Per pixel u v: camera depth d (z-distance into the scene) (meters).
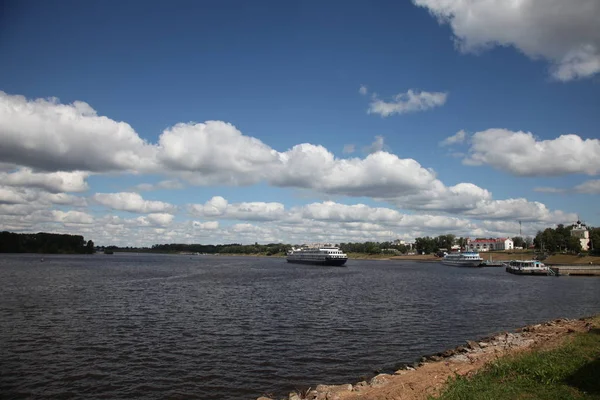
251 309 65.81
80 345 41.97
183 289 95.38
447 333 49.88
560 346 29.09
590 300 83.25
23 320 54.22
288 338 46.03
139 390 30.30
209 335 47.06
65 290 88.94
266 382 32.19
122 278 124.69
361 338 46.53
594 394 18.70
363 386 27.17
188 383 31.77
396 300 79.62
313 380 32.72
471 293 94.06
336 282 121.44
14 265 192.75
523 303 78.00
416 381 25.47
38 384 31.23
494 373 23.17
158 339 44.91
